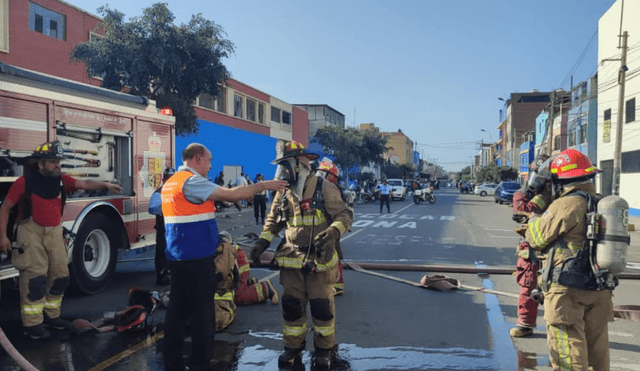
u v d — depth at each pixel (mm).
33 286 4918
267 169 40688
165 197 4086
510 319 5797
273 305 6305
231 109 33719
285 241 4328
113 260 7199
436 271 8664
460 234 14766
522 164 64250
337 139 47906
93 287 6750
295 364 4379
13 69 5574
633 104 24922
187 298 4098
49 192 5008
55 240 5078
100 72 17266
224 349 4742
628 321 5703
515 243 12766
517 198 5055
